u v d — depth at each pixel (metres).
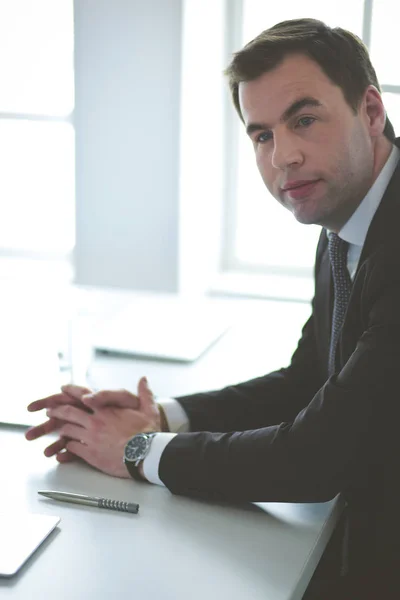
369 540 1.22
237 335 2.07
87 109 2.90
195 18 2.86
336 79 1.20
